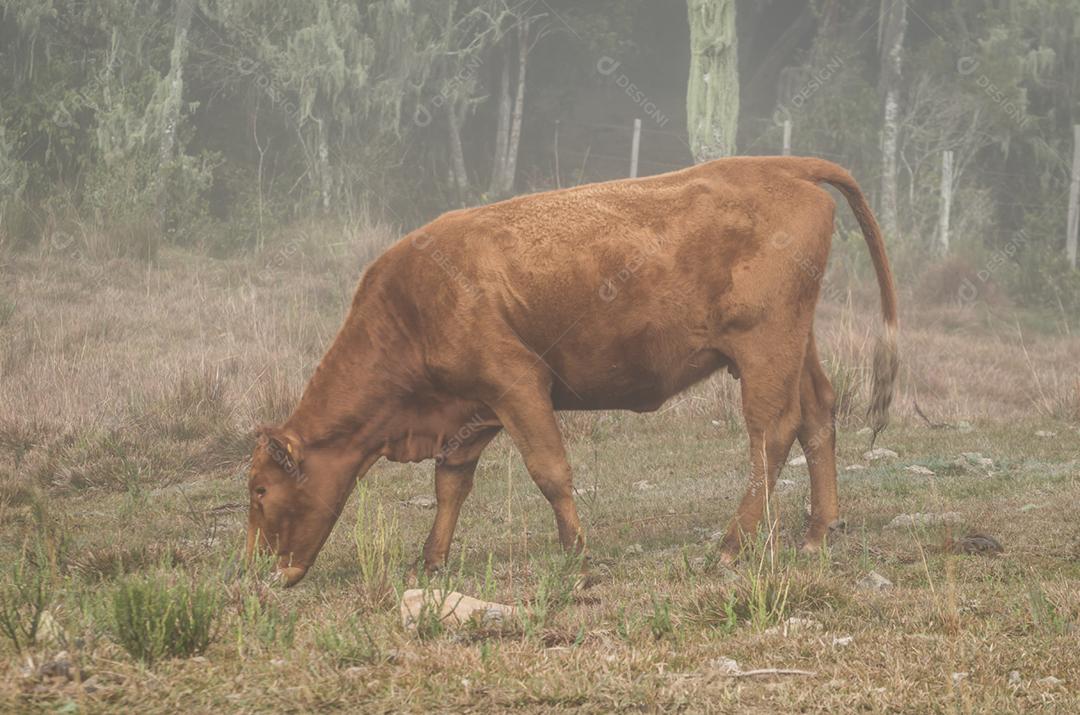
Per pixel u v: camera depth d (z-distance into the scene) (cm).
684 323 1171
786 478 1702
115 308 3158
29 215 3938
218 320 3094
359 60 4459
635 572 1136
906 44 5522
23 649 760
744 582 926
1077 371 2966
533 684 686
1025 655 751
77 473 1883
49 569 1071
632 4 5906
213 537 1402
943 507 1390
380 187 4594
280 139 4934
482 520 1502
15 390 2300
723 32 4138
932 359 3034
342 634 801
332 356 1206
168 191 4328
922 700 664
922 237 4806
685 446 2027
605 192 1190
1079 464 1709
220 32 4684
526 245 1159
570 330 1160
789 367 1180
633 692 678
